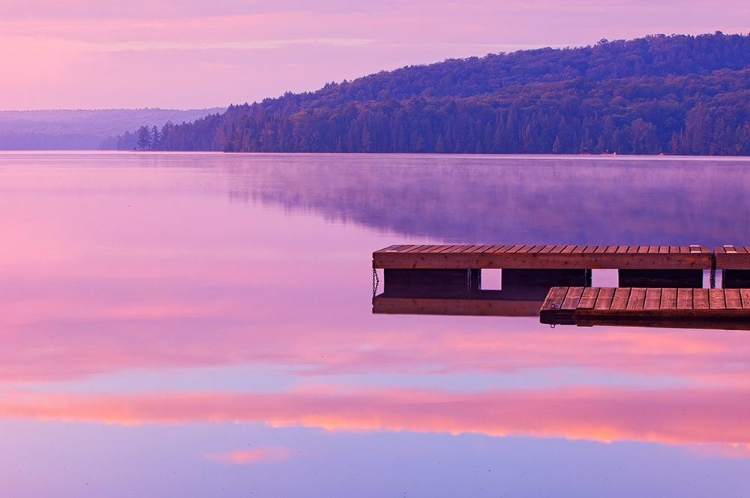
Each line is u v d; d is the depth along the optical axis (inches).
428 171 3818.9
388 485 330.0
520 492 323.3
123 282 818.8
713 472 338.3
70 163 5457.7
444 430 384.8
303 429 387.5
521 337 564.1
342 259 979.9
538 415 402.6
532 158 7440.9
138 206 1785.2
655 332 568.4
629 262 721.0
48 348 546.0
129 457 357.4
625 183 2677.2
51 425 394.6
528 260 727.7
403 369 486.6
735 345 530.0
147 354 528.1
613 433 378.3
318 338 572.1
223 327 611.2
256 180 2955.2
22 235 1241.4
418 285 740.0
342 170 4010.8
